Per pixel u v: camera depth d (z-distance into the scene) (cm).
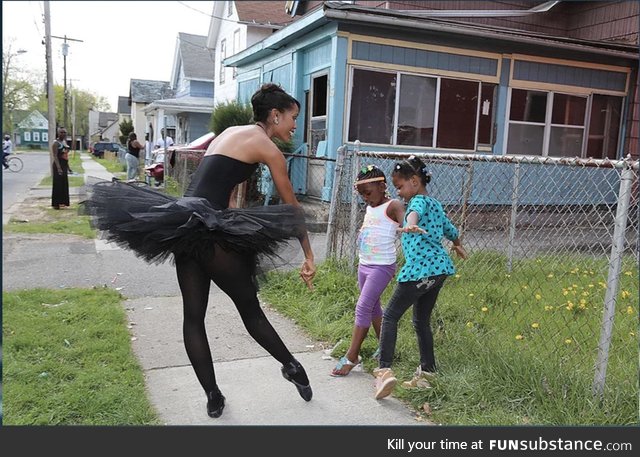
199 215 273
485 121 1077
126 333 427
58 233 878
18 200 1344
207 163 297
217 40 2164
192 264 294
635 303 515
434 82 1025
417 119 1022
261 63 1344
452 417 310
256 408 320
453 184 743
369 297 358
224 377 361
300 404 326
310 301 505
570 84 1133
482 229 718
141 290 566
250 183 732
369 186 362
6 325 430
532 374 331
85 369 359
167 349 407
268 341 307
